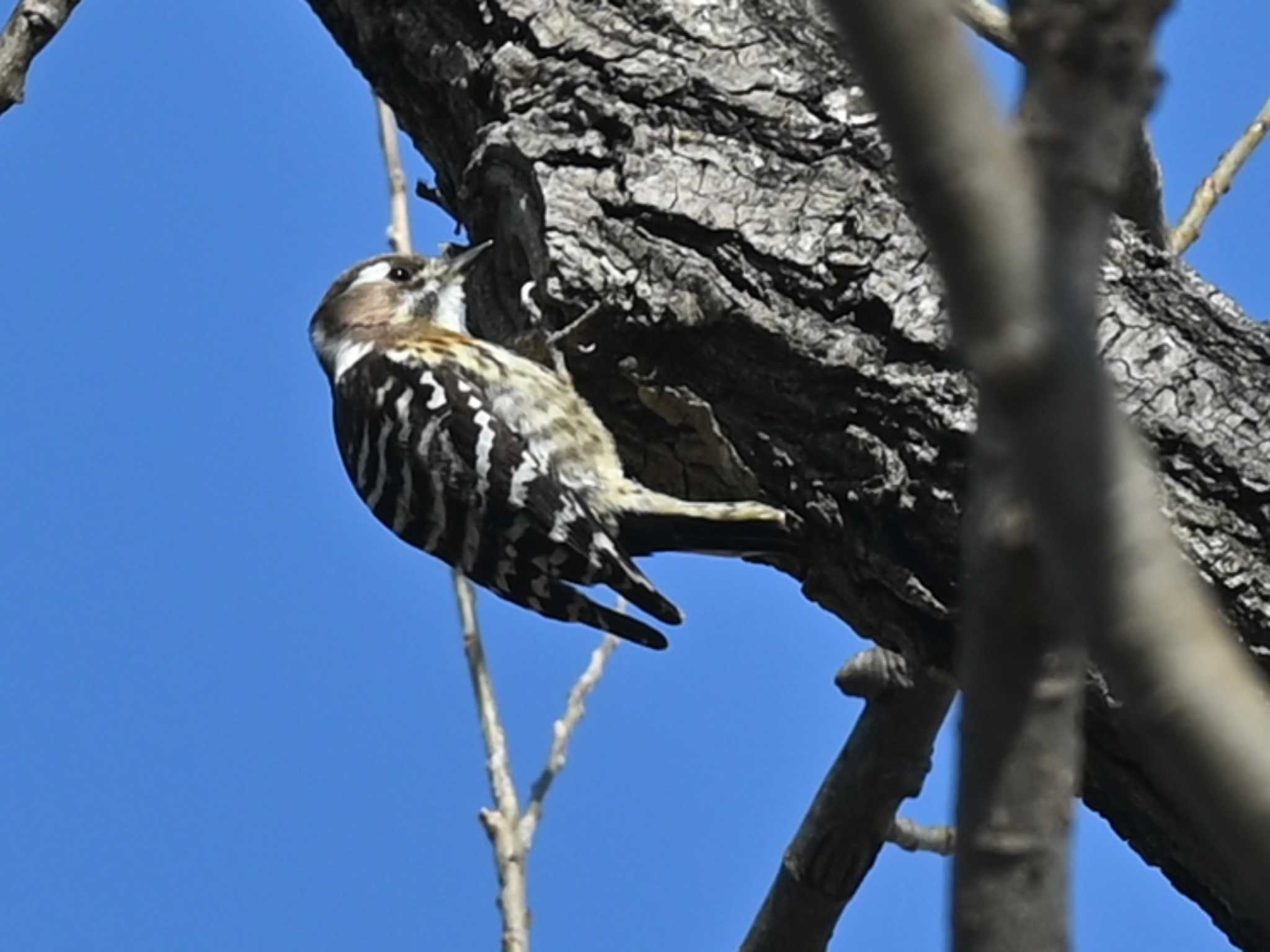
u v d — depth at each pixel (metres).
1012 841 3.89
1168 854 9.20
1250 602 8.61
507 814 10.38
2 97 8.79
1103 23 3.57
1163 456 8.84
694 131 9.90
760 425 9.58
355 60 11.74
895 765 10.40
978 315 3.60
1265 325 9.12
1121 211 9.69
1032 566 3.79
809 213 9.52
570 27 10.36
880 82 3.64
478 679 10.88
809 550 9.71
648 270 9.61
